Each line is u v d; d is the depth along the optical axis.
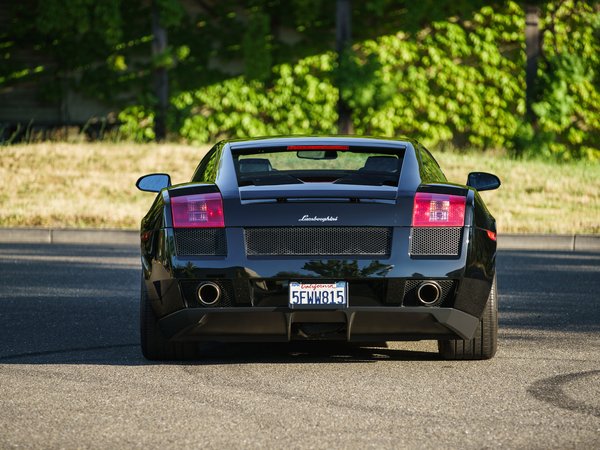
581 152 73.25
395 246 17.08
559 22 72.81
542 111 65.81
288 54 72.12
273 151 19.80
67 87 73.19
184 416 14.55
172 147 59.69
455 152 67.25
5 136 69.69
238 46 72.50
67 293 27.84
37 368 18.06
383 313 17.12
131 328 22.39
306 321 17.28
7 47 73.31
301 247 17.14
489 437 13.41
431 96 72.56
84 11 67.50
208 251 17.28
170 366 18.25
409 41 72.12
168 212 17.58
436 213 17.30
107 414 14.68
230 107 72.38
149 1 72.44
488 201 49.41
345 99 64.38
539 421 14.23
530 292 28.31
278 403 15.34
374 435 13.52
